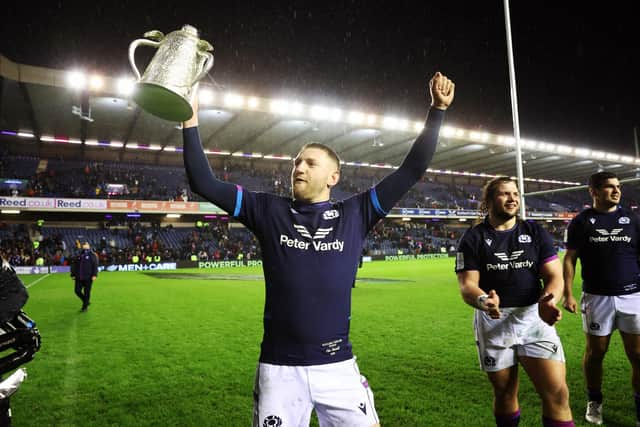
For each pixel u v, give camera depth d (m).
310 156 1.84
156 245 29.61
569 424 2.44
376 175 45.47
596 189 3.47
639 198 43.81
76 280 9.52
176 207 31.20
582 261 3.57
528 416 3.50
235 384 4.48
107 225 31.92
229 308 9.87
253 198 1.85
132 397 4.12
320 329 1.68
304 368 1.66
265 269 1.78
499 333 2.66
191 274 22.34
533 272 2.67
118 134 30.78
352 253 1.79
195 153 1.76
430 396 4.02
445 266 26.00
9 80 20.28
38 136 31.02
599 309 3.40
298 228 1.77
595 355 3.40
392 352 5.62
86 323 8.02
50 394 4.21
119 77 22.16
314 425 3.55
